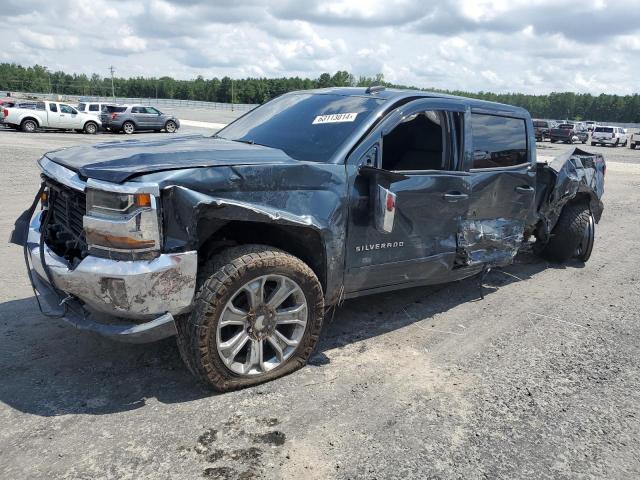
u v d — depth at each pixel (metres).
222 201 3.01
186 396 3.28
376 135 3.87
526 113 5.36
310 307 3.49
